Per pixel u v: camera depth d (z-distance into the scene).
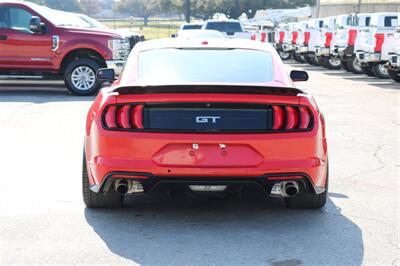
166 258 4.69
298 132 5.19
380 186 6.84
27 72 14.78
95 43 14.66
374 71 20.44
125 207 5.97
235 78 5.64
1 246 4.90
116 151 5.18
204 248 4.90
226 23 29.73
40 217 5.62
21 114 11.65
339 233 5.29
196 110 5.13
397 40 17.61
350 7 48.31
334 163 7.96
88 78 14.81
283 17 54.69
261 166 5.13
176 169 5.12
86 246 4.93
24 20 14.69
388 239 5.15
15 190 6.50
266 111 5.18
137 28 75.12
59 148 8.62
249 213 5.83
